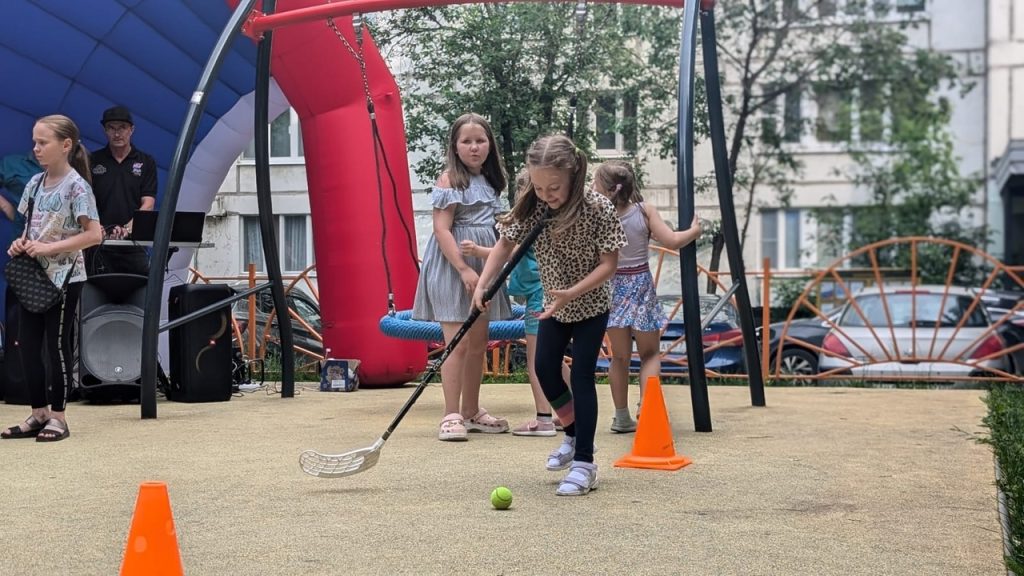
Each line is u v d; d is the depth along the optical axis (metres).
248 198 14.25
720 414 6.58
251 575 2.78
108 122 8.02
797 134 21.03
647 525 3.36
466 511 3.56
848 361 10.47
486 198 5.42
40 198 5.27
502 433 5.62
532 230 4.01
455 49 12.00
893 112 21.91
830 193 21.92
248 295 7.66
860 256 21.78
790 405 7.23
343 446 5.12
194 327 7.46
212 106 9.77
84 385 7.22
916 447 5.07
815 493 3.89
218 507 3.63
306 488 3.99
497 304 5.50
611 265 3.90
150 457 4.77
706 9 6.35
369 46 8.84
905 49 21.88
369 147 8.84
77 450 5.00
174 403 7.42
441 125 12.29
